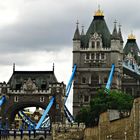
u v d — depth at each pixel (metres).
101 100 195.12
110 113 124.12
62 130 186.00
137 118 100.31
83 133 179.00
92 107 192.62
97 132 136.88
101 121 130.25
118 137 114.00
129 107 183.50
